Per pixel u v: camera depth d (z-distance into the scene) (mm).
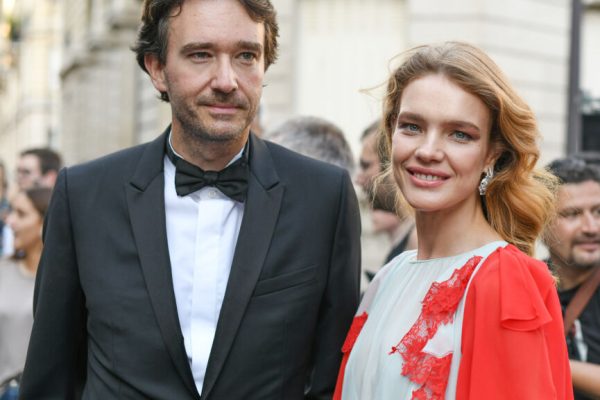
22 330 4371
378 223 4117
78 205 2637
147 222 2576
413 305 2389
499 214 2480
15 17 29391
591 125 9953
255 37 2490
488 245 2348
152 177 2639
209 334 2545
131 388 2486
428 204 2338
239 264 2545
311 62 10195
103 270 2561
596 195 3211
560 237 3248
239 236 2578
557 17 11180
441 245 2436
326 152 3699
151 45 2621
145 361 2486
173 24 2496
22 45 35438
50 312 2639
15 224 4520
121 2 15484
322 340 2693
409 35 10094
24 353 4352
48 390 2678
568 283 3314
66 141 21297
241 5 2475
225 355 2484
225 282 2582
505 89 2340
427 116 2312
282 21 10117
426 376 2203
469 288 2252
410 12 10094
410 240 3779
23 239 4508
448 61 2314
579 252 3230
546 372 2135
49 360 2656
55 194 2678
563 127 11289
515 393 2119
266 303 2545
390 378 2297
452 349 2230
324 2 10211
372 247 8797
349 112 10164
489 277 2230
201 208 2609
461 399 2188
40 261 2760
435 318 2266
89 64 17984
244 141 2639
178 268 2580
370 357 2400
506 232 2484
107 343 2523
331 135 3756
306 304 2592
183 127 2545
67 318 2660
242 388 2500
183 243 2602
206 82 2469
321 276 2635
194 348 2525
